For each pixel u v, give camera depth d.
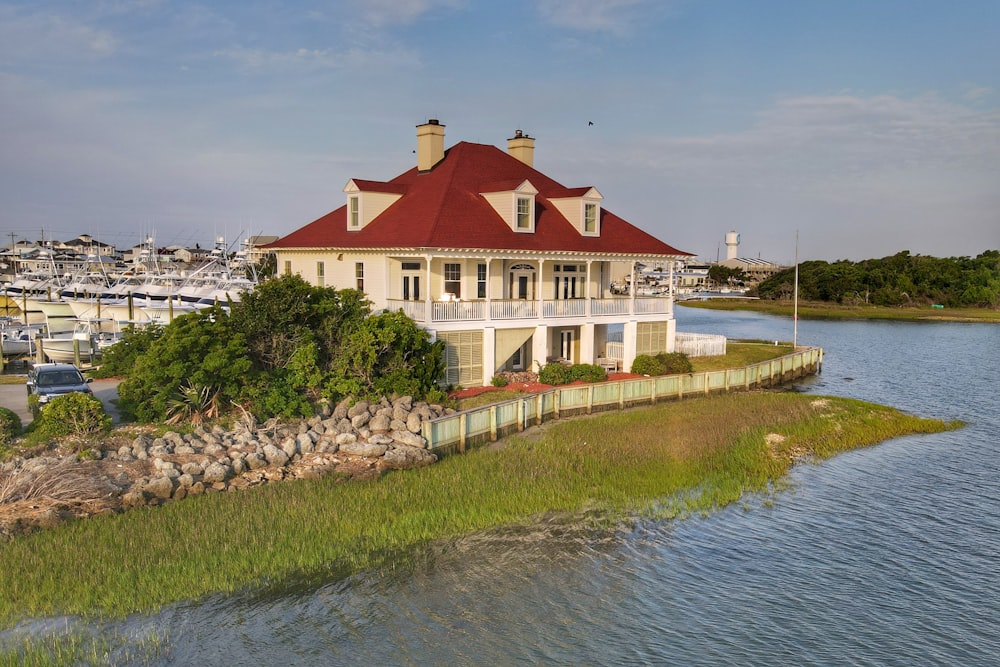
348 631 15.43
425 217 37.22
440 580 17.73
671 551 20.05
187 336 26.78
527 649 15.12
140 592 16.05
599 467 25.64
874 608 17.39
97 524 18.66
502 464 25.14
